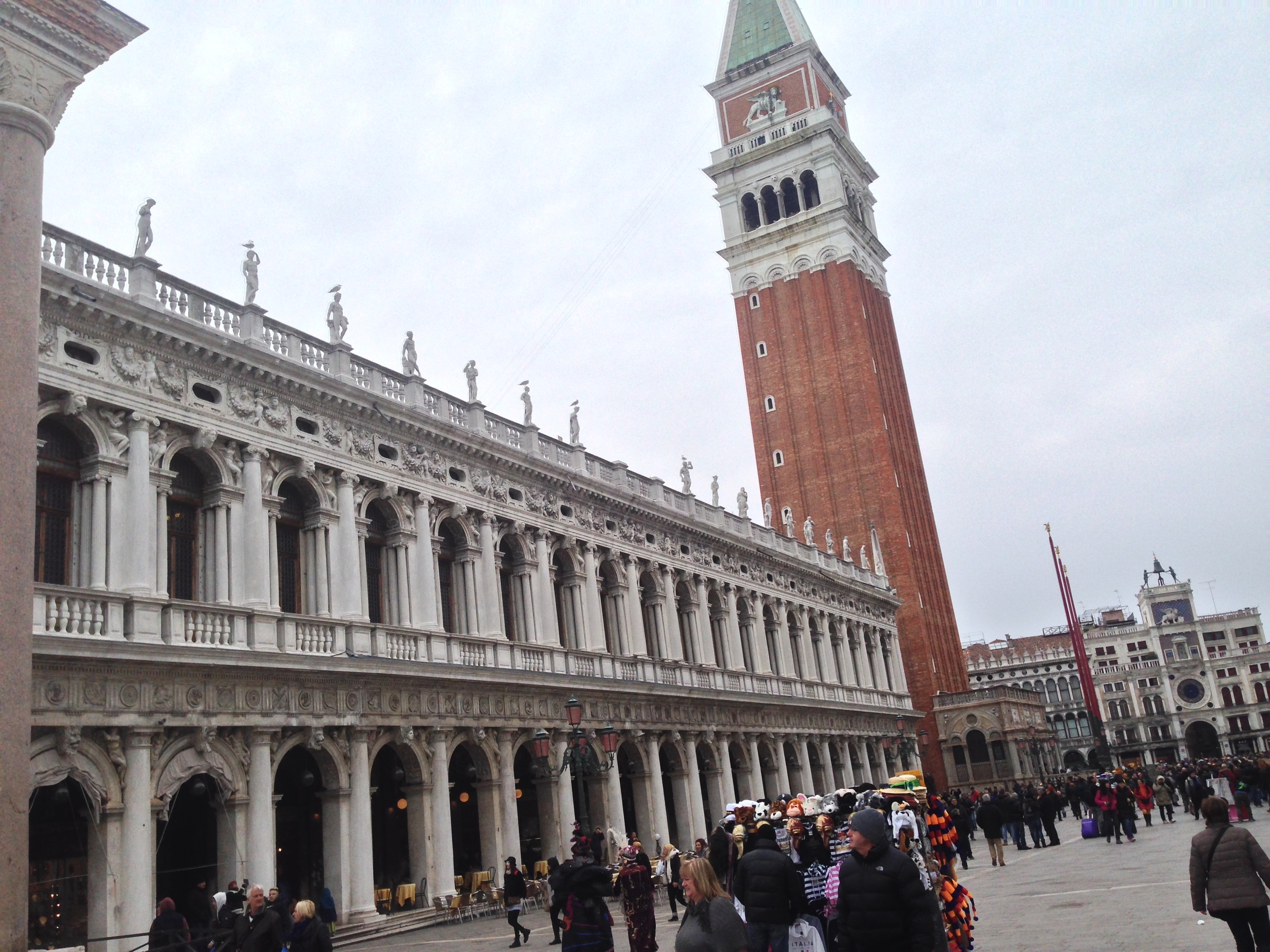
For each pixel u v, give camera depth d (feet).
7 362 42.32
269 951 57.62
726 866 53.67
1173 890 76.89
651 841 165.99
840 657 263.49
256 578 111.75
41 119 46.44
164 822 98.43
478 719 134.72
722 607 213.25
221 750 102.17
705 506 219.82
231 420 113.19
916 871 36.99
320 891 118.93
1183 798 196.54
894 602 303.07
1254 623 601.21
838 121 376.27
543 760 145.59
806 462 344.28
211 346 110.83
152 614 98.78
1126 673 593.42
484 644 140.87
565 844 144.97
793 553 254.47
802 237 357.61
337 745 114.73
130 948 89.35
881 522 329.31
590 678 157.07
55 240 99.45
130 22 51.11
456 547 146.41
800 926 46.11
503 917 123.24
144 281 106.11
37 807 94.27
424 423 138.41
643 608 192.13
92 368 100.07
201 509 112.16
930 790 62.03
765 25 383.24
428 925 117.70
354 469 127.85
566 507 170.09
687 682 189.78
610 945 59.26
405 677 122.42
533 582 157.89
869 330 351.67
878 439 334.24
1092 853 122.93
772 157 368.27
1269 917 45.37
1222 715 574.56
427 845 123.65
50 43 47.47
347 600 123.24
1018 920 71.36
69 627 91.76
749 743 204.44
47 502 97.66
